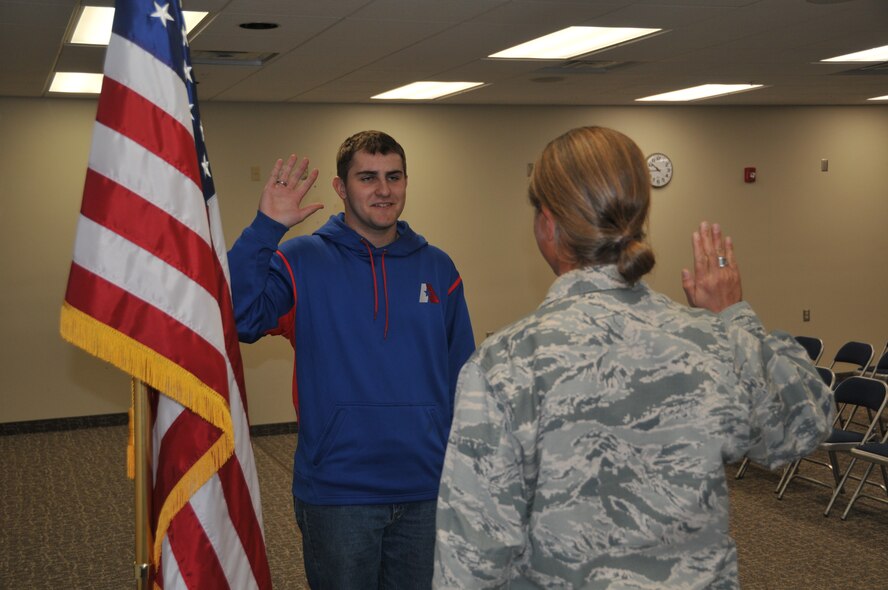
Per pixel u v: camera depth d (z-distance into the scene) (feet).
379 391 8.04
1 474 22.53
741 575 14.99
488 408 4.02
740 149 33.65
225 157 28.25
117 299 6.02
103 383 27.81
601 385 3.99
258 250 7.52
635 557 3.95
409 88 26.66
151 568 6.41
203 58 21.39
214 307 6.34
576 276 4.19
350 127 29.45
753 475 21.43
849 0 17.01
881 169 35.35
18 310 26.99
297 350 8.21
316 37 19.04
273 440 27.71
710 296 4.49
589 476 3.96
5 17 16.57
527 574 4.07
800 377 4.29
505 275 31.32
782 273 34.32
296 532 17.63
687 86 27.71
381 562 8.39
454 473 4.03
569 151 4.22
